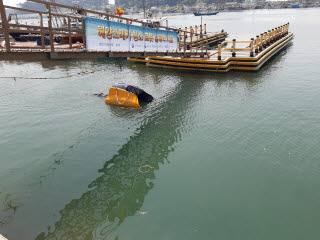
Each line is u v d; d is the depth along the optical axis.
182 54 23.95
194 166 10.58
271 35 30.58
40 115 15.98
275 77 21.56
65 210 8.62
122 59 31.47
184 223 7.89
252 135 12.60
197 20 105.44
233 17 120.19
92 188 9.64
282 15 113.25
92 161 11.31
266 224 7.79
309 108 15.24
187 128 13.66
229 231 7.58
